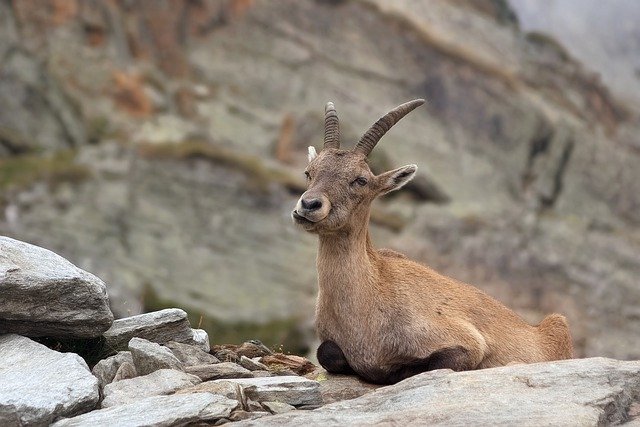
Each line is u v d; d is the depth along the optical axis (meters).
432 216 53.62
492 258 49.16
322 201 11.91
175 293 43.19
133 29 66.62
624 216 69.00
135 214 49.16
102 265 44.25
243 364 12.46
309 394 10.36
